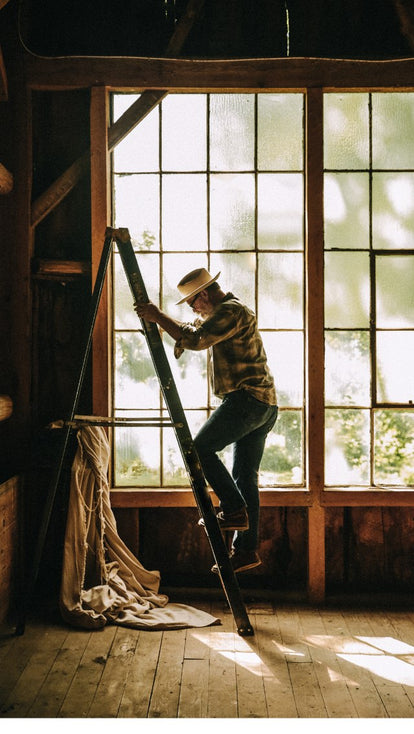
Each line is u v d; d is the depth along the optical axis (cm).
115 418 321
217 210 378
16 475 358
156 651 300
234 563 333
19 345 370
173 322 316
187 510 381
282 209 377
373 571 379
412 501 368
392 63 365
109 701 253
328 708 250
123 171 379
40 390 384
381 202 375
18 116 369
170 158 378
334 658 296
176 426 316
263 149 376
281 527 380
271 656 297
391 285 377
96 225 367
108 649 301
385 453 378
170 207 378
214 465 325
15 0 366
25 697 255
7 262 370
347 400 377
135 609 340
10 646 303
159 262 379
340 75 366
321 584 369
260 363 331
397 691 265
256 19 374
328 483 377
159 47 373
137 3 374
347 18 371
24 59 368
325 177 374
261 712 246
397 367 377
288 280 377
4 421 370
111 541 359
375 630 333
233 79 368
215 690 263
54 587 374
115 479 379
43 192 378
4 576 333
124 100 379
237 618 321
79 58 367
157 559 381
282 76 366
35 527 375
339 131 374
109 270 371
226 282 378
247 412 325
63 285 385
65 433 314
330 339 376
